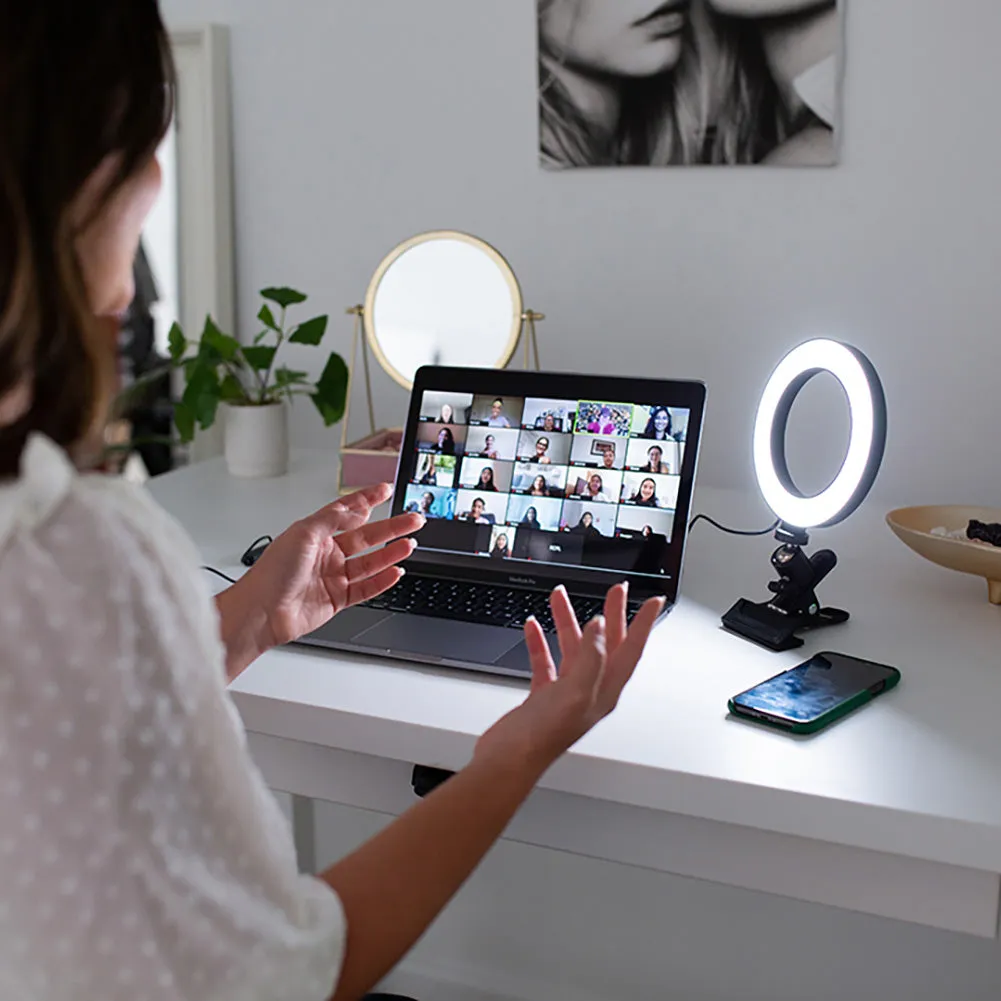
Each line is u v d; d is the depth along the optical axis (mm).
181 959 520
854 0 1471
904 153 1492
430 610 1147
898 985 1565
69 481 518
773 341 1602
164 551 538
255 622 912
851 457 1097
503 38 1633
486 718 936
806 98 1500
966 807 805
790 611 1115
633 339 1665
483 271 1530
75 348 514
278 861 567
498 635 1086
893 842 811
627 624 1130
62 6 497
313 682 1003
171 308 1938
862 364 1104
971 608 1191
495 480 1258
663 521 1189
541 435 1253
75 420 533
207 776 540
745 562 1331
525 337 1692
